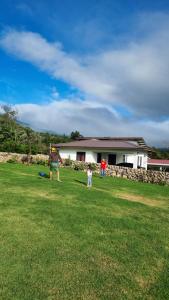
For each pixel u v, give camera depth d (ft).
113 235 22.24
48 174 60.64
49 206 29.07
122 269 16.81
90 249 19.15
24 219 24.14
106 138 136.15
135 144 119.44
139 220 27.43
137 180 77.05
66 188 40.83
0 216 24.45
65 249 18.76
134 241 21.33
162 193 49.62
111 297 13.92
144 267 17.30
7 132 141.59
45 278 15.03
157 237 22.72
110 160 112.47
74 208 29.19
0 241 19.06
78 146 117.08
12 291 13.62
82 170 86.58
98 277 15.64
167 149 239.50
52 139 183.32
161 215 30.71
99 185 51.83
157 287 15.16
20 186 39.88
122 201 35.63
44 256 17.44
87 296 13.83
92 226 23.89
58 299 13.39
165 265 17.79
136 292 14.55
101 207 31.04
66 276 15.44
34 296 13.41
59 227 22.86
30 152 101.30
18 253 17.52
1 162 88.63
